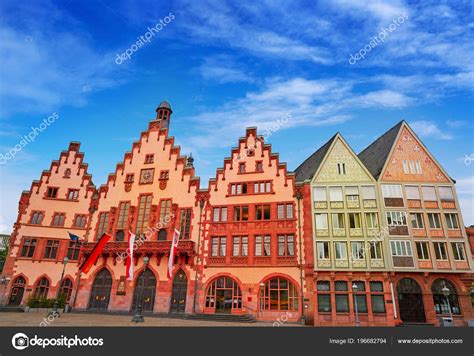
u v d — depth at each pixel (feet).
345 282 101.96
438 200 110.32
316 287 101.91
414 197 110.93
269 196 116.16
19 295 120.78
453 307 98.99
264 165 121.19
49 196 135.03
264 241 110.83
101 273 123.65
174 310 110.73
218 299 108.27
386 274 100.42
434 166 115.55
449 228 106.83
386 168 115.14
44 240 128.36
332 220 109.40
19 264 123.95
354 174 115.24
